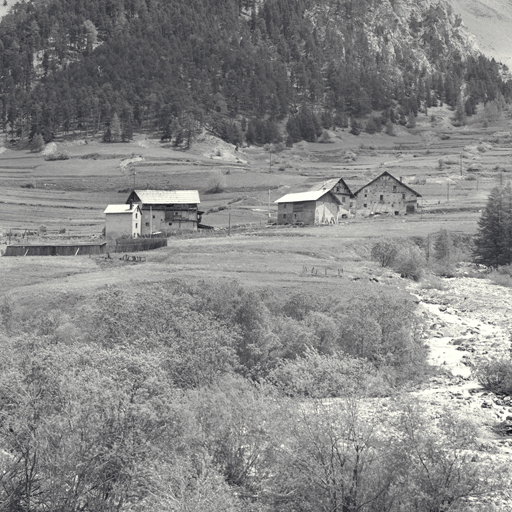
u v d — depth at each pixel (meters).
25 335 57.94
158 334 65.62
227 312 78.25
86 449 34.53
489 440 47.94
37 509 33.81
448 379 69.75
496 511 34.19
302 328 76.62
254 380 64.69
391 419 40.38
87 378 38.31
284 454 37.28
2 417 36.31
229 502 33.75
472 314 110.81
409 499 34.25
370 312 84.00
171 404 38.12
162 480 34.47
